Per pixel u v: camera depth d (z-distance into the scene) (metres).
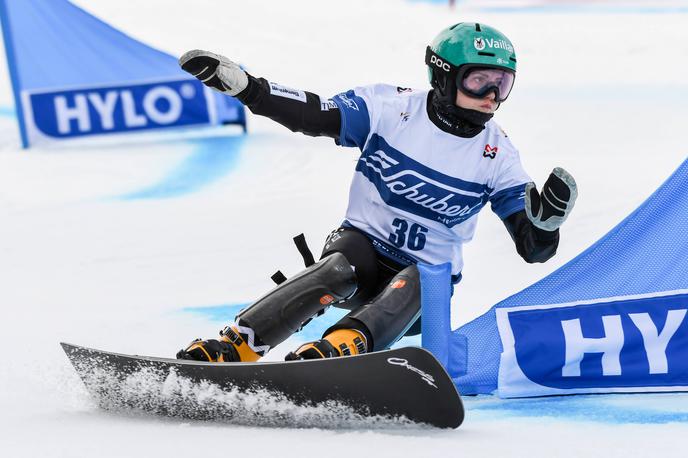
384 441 11.84
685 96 50.81
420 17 81.88
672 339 15.41
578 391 15.54
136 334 19.83
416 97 14.87
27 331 20.00
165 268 25.42
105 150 42.72
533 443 11.96
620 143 39.94
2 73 64.50
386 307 13.98
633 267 15.77
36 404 13.78
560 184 12.80
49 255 27.12
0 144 45.16
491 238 27.12
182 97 44.94
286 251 26.88
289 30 74.38
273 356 18.44
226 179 36.91
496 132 14.88
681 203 15.74
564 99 50.56
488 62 13.92
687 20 81.38
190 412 12.95
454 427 12.35
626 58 64.81
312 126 14.30
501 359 15.69
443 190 14.73
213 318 20.97
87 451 11.30
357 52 67.38
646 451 11.66
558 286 15.91
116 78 44.34
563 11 89.25
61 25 43.56
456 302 21.97
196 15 78.38
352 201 15.45
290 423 12.64
